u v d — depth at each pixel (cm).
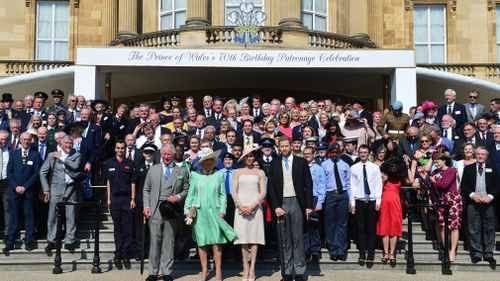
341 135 1805
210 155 1383
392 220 1523
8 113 2002
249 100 3122
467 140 1758
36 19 3672
